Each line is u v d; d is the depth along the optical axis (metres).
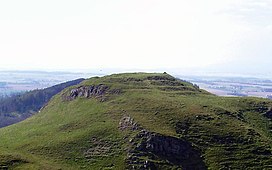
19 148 114.44
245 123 133.00
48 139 121.38
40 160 103.62
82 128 126.50
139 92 150.75
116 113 132.00
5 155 100.75
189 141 115.69
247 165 108.38
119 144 112.62
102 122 127.44
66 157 107.75
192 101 146.50
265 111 145.38
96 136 118.00
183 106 136.00
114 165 103.94
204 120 127.44
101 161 105.81
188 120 125.69
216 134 120.50
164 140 112.12
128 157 106.62
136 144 111.06
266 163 110.06
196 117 128.12
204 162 108.88
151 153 108.69
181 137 116.12
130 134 115.94
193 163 108.31
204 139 117.88
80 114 141.50
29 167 95.81
